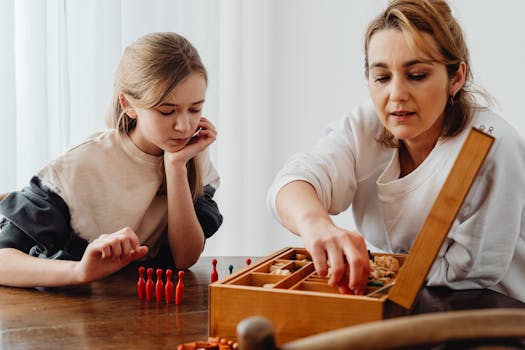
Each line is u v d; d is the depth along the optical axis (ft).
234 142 8.18
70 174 4.27
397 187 3.73
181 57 3.99
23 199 4.06
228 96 8.16
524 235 3.86
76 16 6.81
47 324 2.90
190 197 4.36
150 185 4.48
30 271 3.58
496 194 3.48
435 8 3.37
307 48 8.21
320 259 2.77
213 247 8.18
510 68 6.32
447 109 3.61
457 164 2.28
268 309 2.56
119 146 4.45
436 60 3.20
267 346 1.47
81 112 6.88
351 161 3.97
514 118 6.32
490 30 6.50
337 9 7.99
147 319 2.97
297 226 3.12
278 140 8.40
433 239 2.35
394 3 3.36
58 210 4.17
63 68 6.66
